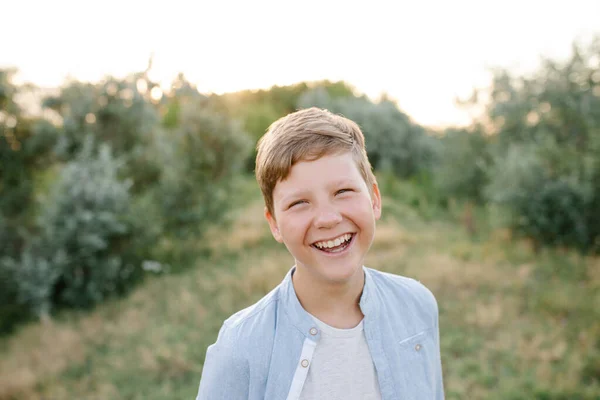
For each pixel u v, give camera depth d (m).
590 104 8.88
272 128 1.04
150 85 9.16
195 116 9.29
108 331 5.89
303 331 1.01
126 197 7.74
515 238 8.27
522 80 10.04
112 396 4.46
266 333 1.02
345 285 1.01
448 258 7.28
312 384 1.00
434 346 1.20
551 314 5.39
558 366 4.31
